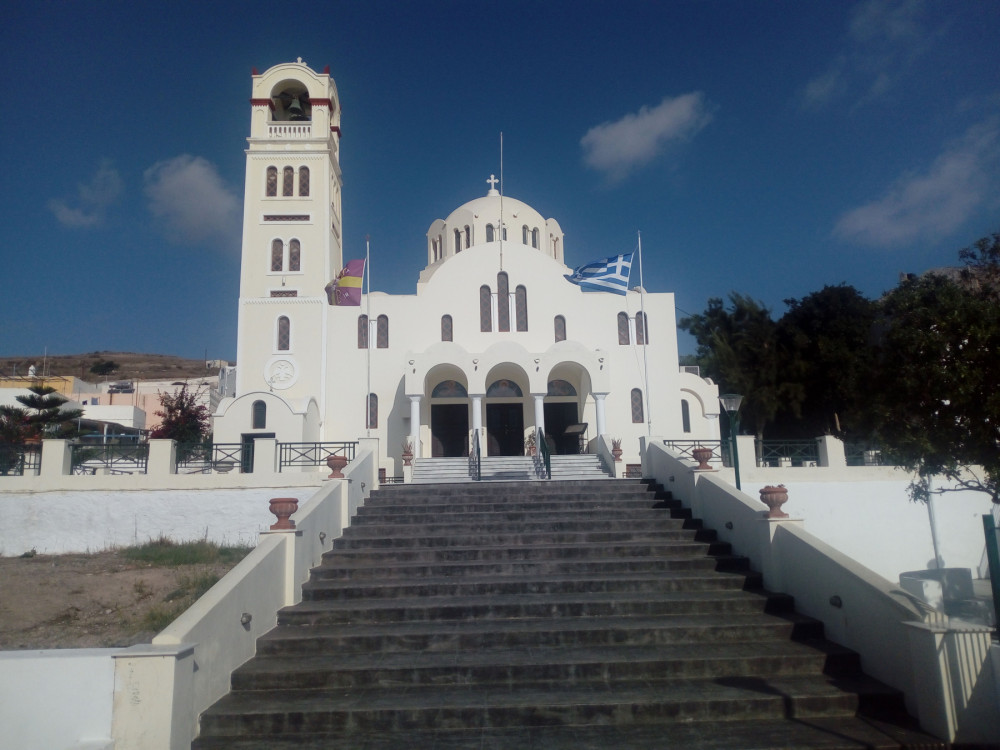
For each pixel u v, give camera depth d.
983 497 19.56
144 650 7.52
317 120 33.44
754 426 42.22
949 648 8.06
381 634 10.34
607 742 7.87
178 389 63.28
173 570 15.73
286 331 30.98
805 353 40.84
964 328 12.18
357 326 30.94
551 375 31.31
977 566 19.28
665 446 19.31
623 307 31.48
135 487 18.27
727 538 14.23
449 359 28.62
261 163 32.84
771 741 7.84
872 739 7.88
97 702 7.31
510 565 13.17
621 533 14.70
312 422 28.53
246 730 8.23
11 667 7.31
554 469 26.23
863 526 19.25
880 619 9.27
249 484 18.30
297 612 11.16
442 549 13.81
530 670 9.41
